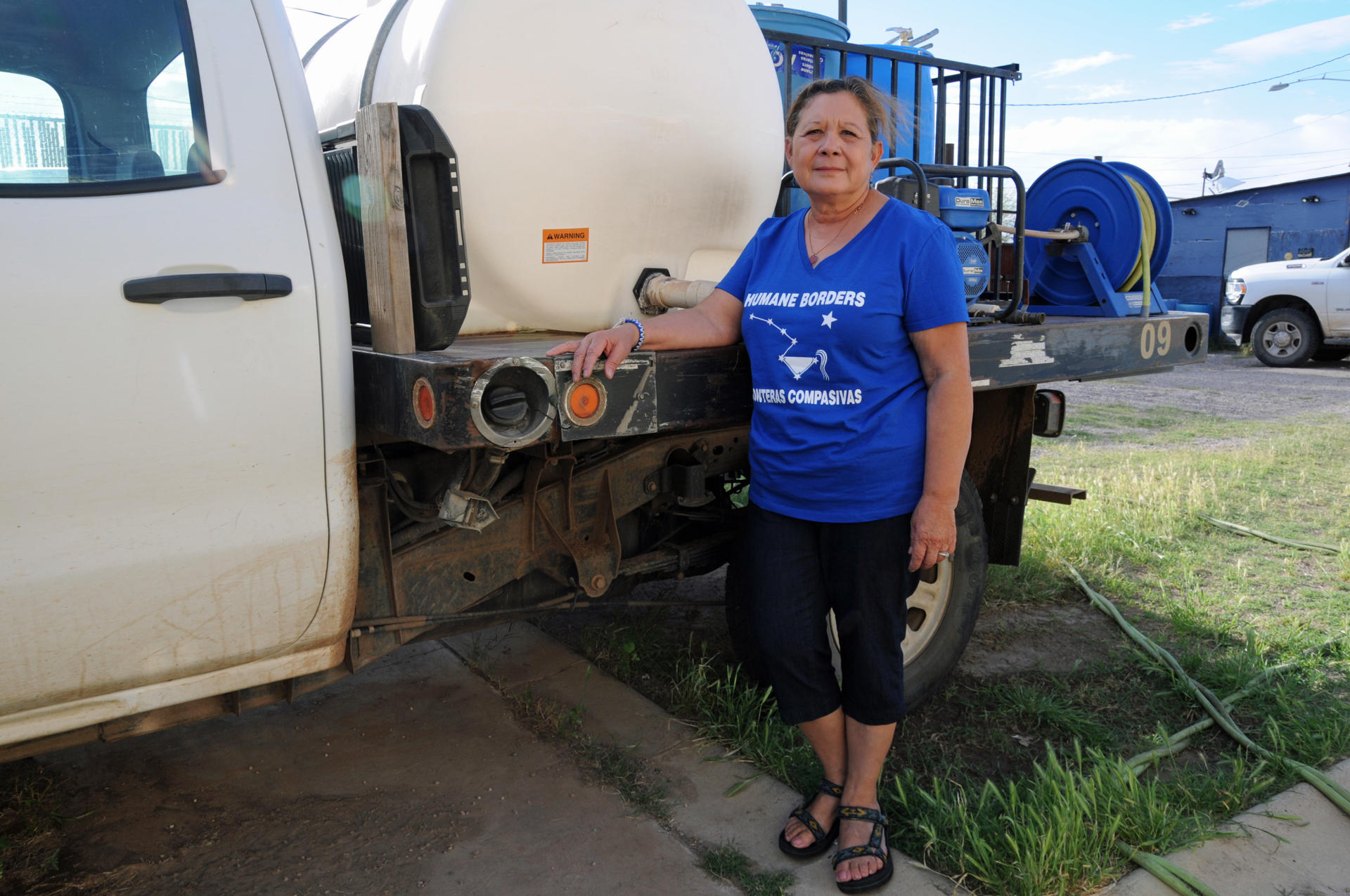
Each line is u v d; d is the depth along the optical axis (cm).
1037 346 291
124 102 169
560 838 230
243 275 171
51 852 222
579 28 242
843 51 378
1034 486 391
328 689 309
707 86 265
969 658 342
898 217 198
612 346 192
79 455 160
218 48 179
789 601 215
